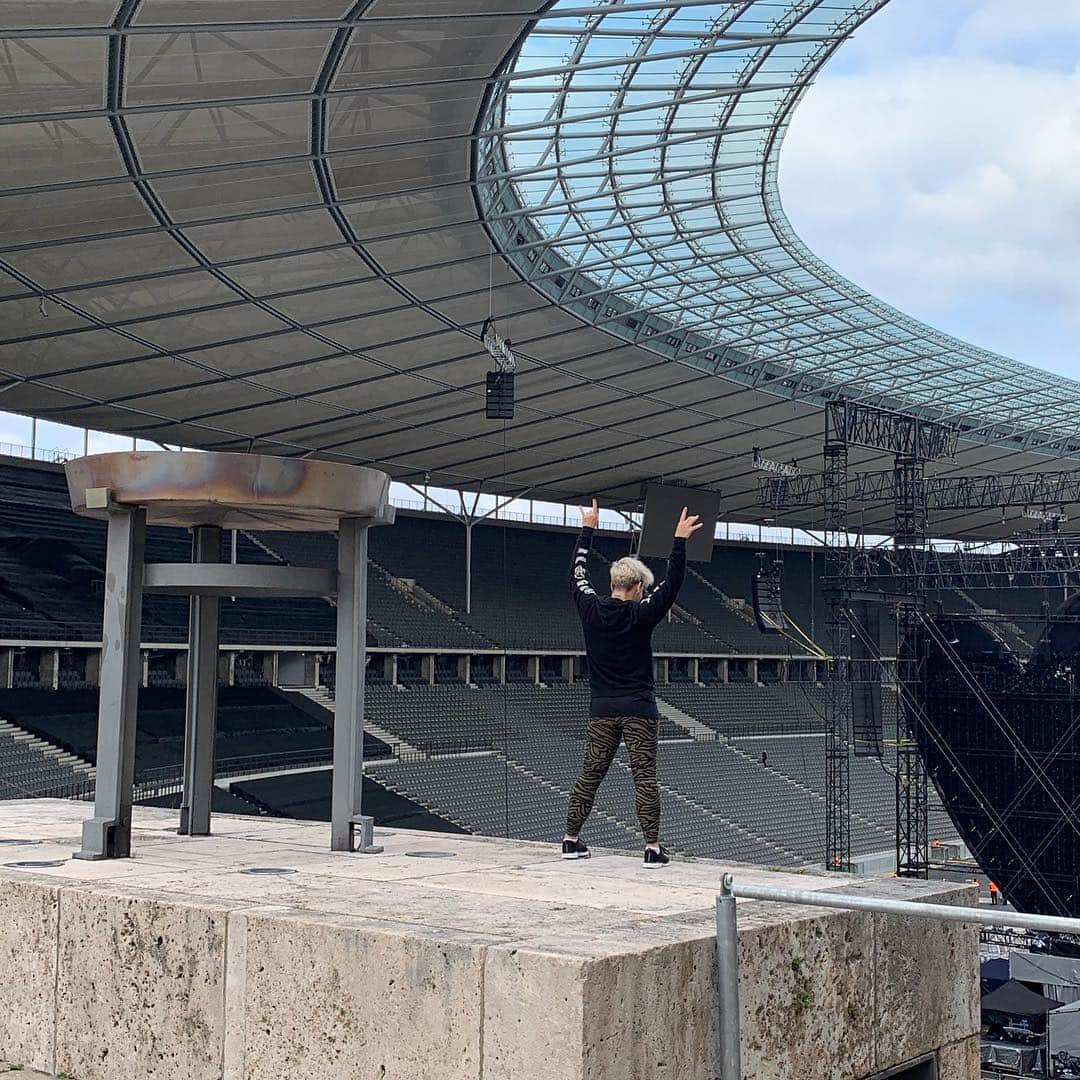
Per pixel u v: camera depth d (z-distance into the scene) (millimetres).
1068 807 39750
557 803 49438
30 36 19594
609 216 35906
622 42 26094
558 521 74500
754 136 32312
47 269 31516
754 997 5211
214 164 26562
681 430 57781
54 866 7504
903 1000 6180
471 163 29188
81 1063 5934
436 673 59031
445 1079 4766
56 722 39031
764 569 70125
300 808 37906
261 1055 5324
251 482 8531
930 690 42438
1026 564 48625
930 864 43000
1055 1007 28562
